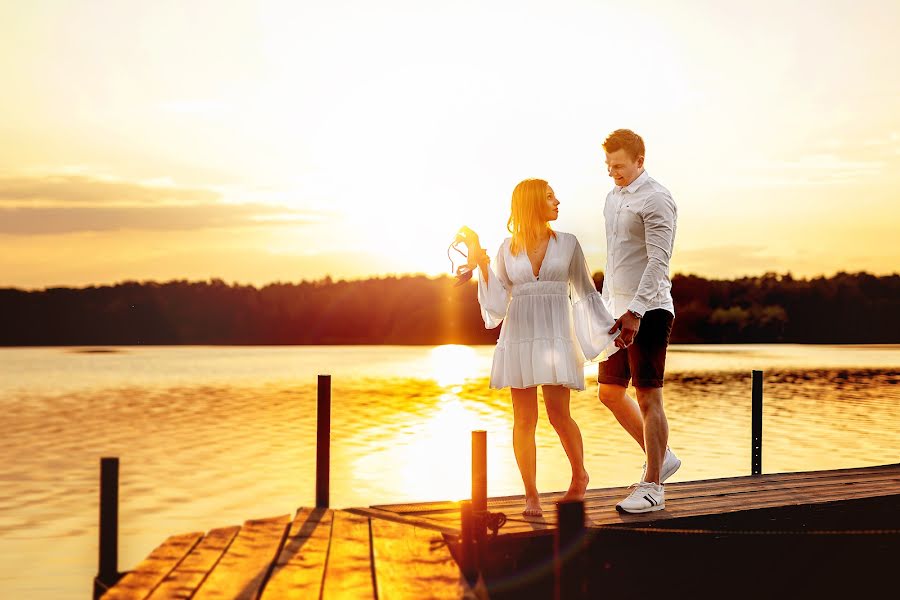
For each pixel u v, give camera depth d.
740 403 32.53
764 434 23.00
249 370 64.88
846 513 6.62
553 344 5.91
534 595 5.52
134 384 47.56
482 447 5.32
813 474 7.91
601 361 6.39
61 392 41.31
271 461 18.97
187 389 43.09
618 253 6.29
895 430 23.72
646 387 6.12
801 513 6.43
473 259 6.09
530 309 5.98
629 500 6.07
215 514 13.52
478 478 5.32
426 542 5.14
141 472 17.56
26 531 12.42
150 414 29.94
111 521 5.09
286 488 15.76
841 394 36.44
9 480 16.77
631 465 17.91
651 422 6.13
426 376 55.62
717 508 6.23
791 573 6.39
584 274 6.05
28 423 27.14
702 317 124.94
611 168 6.26
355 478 16.69
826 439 21.95
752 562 6.21
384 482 16.25
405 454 20.03
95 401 35.78
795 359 79.50
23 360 87.62
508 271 6.06
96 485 16.28
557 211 6.05
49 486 16.14
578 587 4.60
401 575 4.41
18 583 9.77
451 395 39.19
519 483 15.95
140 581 4.29
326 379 6.50
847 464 17.92
